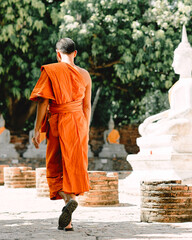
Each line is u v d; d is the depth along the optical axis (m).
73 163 5.04
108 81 27.31
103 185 8.95
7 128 27.92
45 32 23.98
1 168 17.61
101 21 24.30
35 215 7.52
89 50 24.72
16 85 24.27
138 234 5.00
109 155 27.08
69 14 23.59
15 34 22.83
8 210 8.46
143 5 25.52
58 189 5.17
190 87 11.78
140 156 11.48
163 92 26.89
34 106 26.69
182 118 11.46
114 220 6.55
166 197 6.20
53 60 24.42
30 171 15.19
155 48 23.78
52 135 5.16
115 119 30.78
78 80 5.21
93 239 4.59
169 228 5.54
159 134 11.51
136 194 11.40
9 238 4.76
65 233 5.04
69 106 5.13
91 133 28.39
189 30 24.92
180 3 24.22
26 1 22.94
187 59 12.07
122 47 23.97
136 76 26.14
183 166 10.89
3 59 23.25
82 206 8.88
